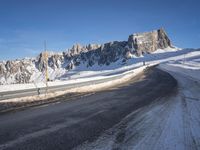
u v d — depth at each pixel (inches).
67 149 249.8
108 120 372.2
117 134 301.6
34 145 260.2
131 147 256.1
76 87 872.9
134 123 356.2
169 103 523.2
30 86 701.9
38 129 320.8
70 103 536.4
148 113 423.2
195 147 259.9
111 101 550.6
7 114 427.2
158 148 254.7
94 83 1020.5
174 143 270.5
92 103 528.1
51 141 273.3
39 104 535.2
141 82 1066.7
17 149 248.7
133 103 520.7
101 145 261.1
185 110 451.2
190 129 326.3
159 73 1744.6
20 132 306.8
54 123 352.5
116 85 997.8
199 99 585.9
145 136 294.0
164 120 374.0
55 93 732.7
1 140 275.6
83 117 389.7
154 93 684.1
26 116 403.9
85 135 296.2
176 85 900.0
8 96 570.9
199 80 1117.1
